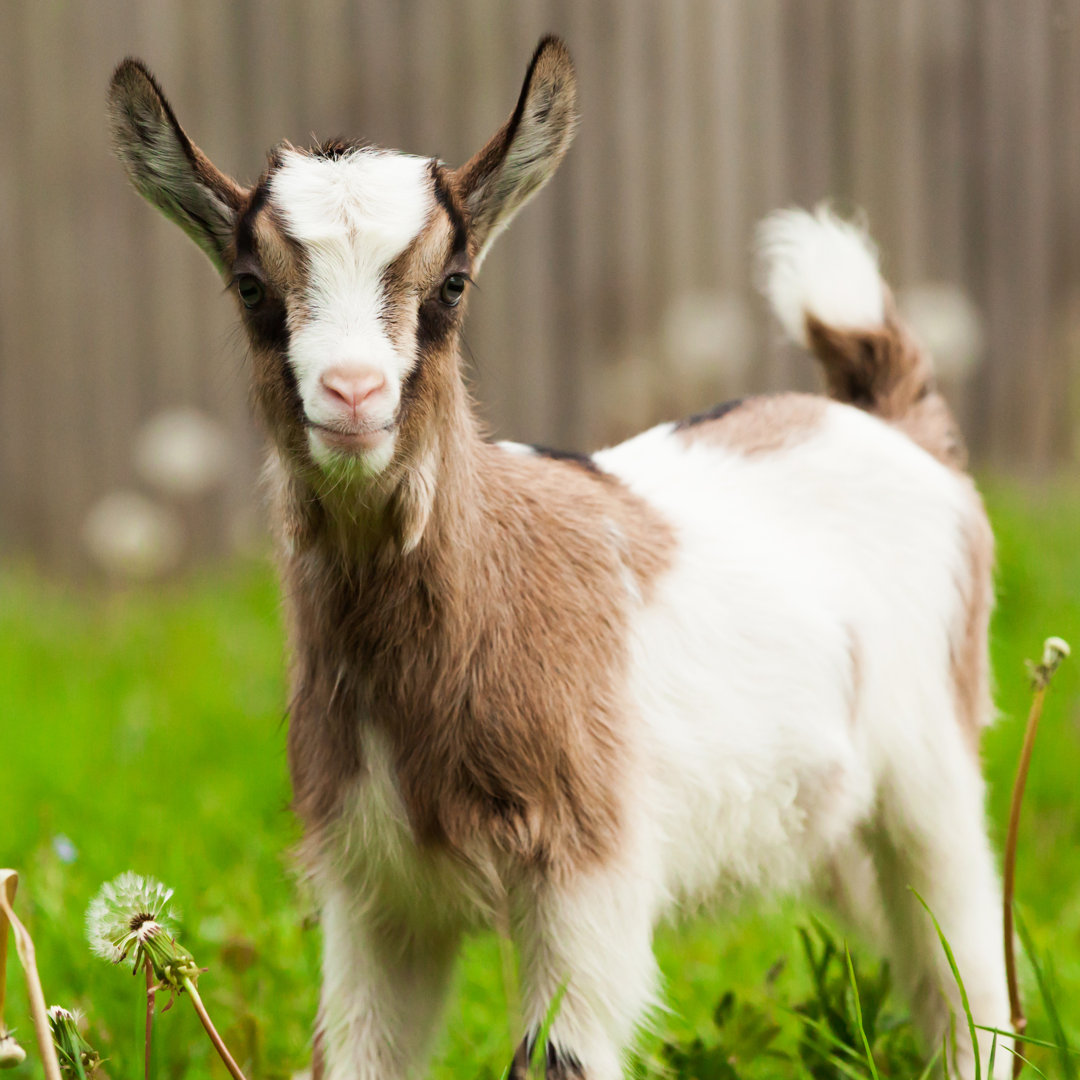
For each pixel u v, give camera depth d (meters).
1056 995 5.47
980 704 5.91
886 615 5.42
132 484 14.23
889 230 14.75
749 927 6.51
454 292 4.34
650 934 4.68
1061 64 15.09
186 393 14.21
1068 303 15.36
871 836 5.68
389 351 4.07
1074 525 12.43
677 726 4.78
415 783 4.43
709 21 14.09
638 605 4.79
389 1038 4.79
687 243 14.23
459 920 4.75
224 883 6.40
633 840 4.57
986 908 5.62
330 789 4.56
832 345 6.24
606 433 14.10
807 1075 5.18
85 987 5.46
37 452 14.21
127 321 14.15
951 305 13.42
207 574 13.72
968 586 5.73
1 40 13.91
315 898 4.88
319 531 4.40
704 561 5.05
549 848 4.44
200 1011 3.88
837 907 5.95
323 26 13.91
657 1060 5.11
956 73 14.80
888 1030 5.44
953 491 5.81
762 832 5.08
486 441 4.84
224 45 13.88
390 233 4.14
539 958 4.48
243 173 13.95
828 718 5.18
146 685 10.11
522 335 14.12
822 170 14.48
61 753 8.44
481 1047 5.48
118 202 14.05
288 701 4.76
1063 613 10.21
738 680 4.95
